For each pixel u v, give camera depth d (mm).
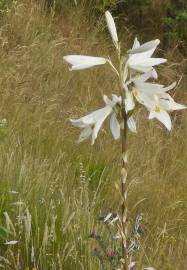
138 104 2756
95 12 12031
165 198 7305
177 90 10883
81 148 7816
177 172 8211
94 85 9891
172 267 5809
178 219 6871
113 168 7328
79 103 9477
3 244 5156
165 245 5965
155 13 12461
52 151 7449
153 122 9023
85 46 11031
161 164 8484
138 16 12383
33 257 5012
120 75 2693
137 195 6953
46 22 11094
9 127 7496
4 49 10109
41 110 8477
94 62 2719
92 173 7270
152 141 8570
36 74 9609
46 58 9977
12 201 5570
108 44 11406
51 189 5922
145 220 6586
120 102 2705
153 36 12172
